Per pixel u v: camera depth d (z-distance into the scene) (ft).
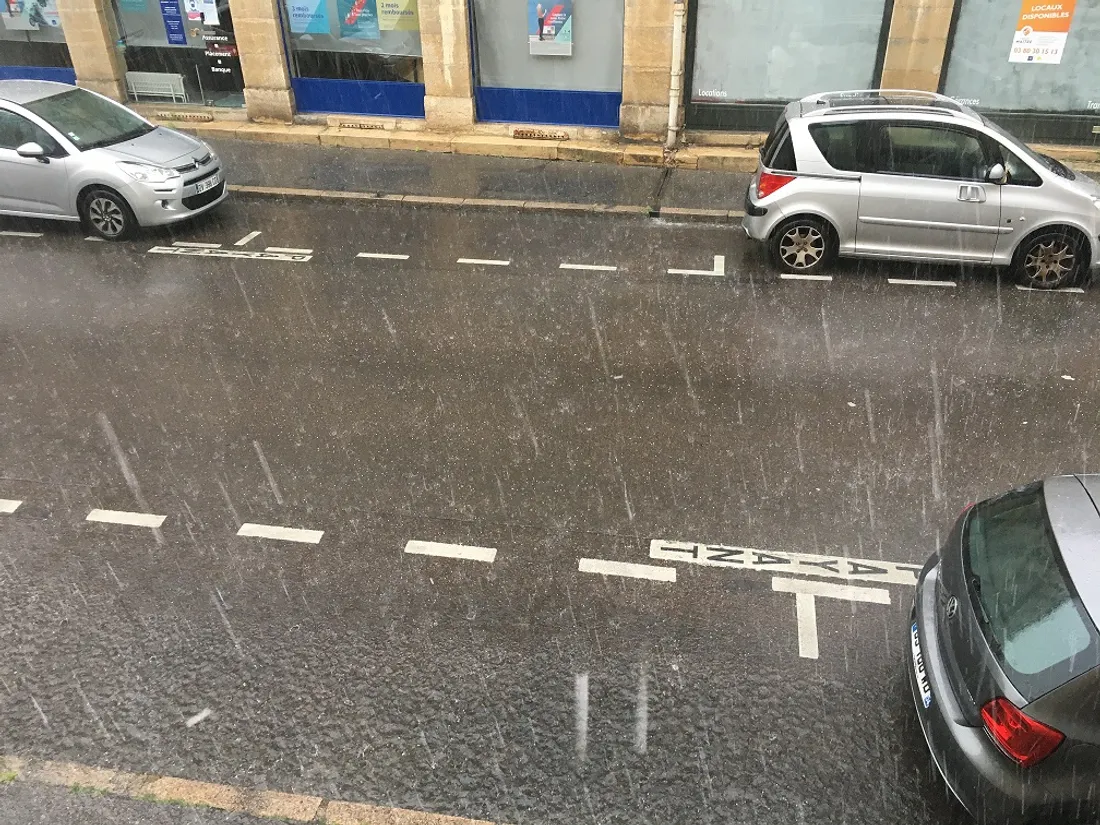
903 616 16.43
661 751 13.76
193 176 36.40
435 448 21.77
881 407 23.35
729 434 22.18
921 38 42.19
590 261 34.09
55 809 12.89
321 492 20.11
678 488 20.08
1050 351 26.27
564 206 39.19
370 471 20.88
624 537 18.51
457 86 47.39
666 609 16.58
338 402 23.93
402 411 23.47
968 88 43.57
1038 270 30.55
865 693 14.79
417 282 32.22
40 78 53.67
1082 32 41.09
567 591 17.04
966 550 13.30
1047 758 10.71
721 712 14.44
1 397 24.22
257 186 42.04
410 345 27.27
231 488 20.27
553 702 14.64
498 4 45.65
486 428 22.59
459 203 39.88
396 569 17.66
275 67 48.75
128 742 13.97
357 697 14.75
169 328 28.45
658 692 14.80
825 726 14.20
